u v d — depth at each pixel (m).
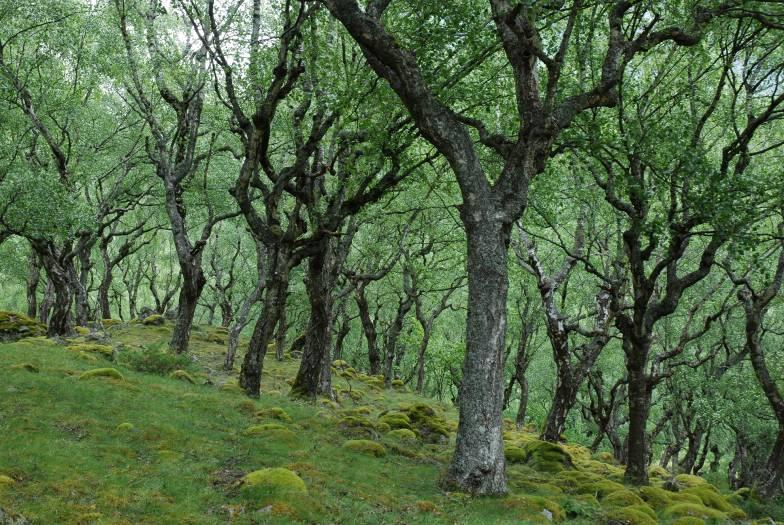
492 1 13.53
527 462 18.55
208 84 24.17
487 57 17.88
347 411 22.44
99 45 24.81
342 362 41.72
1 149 22.73
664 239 15.52
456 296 46.62
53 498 8.92
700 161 14.36
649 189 16.17
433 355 41.16
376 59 13.34
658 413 37.56
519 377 35.28
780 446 19.47
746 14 14.23
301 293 39.12
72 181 27.06
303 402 21.11
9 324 28.02
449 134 12.93
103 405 14.08
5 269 40.22
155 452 11.77
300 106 20.03
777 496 19.08
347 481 11.98
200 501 9.73
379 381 37.09
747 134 16.44
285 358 36.84
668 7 15.12
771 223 21.75
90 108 30.08
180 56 23.84
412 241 34.41
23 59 23.36
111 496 9.26
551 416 20.75
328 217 19.70
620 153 17.02
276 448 13.41
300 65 17.94
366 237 34.53
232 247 49.28
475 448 12.38
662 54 19.05
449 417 28.92
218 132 27.02
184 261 24.38
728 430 33.28
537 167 13.62
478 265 12.73
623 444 32.09
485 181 13.09
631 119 16.66
